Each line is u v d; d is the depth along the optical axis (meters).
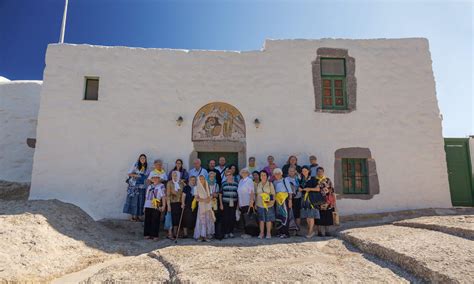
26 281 3.88
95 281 3.90
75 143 7.99
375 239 5.06
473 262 3.62
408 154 8.43
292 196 6.93
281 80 8.67
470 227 4.98
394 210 8.09
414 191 8.23
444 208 7.95
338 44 8.94
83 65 8.36
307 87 8.67
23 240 5.01
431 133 8.57
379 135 8.50
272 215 6.45
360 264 4.26
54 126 8.01
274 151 8.30
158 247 5.80
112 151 8.04
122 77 8.40
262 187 6.57
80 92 8.23
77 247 5.38
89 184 7.84
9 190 8.95
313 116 8.52
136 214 7.38
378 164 8.34
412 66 8.91
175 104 8.40
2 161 10.09
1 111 10.45
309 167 7.70
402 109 8.66
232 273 3.90
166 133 8.24
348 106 8.63
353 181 8.40
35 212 6.27
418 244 4.51
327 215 6.57
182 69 8.58
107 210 7.76
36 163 7.80
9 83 10.75
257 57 8.76
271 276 3.78
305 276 3.77
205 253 4.93
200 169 7.46
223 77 8.61
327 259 4.60
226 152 8.38
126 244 6.03
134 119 8.23
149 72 8.49
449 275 3.35
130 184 7.57
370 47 8.98
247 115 8.45
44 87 8.14
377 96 8.71
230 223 6.64
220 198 6.69
